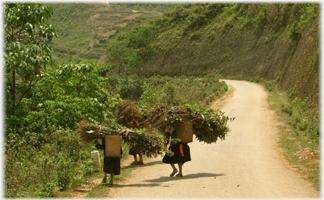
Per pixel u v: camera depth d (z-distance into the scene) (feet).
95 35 433.48
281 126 58.13
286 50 153.38
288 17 185.47
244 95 111.14
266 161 35.06
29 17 37.01
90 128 25.75
